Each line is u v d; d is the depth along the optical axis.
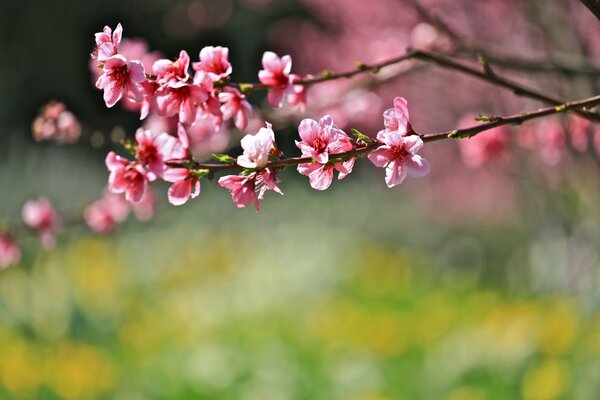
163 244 13.53
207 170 2.89
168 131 4.77
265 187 2.89
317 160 2.71
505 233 15.41
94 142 4.84
